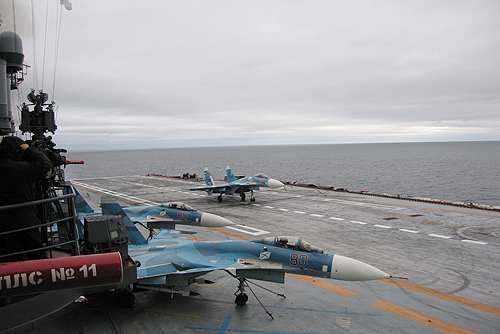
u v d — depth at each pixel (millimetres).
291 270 12773
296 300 13672
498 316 12406
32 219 5582
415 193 72938
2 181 5176
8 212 5293
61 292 5242
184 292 12812
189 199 42531
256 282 15492
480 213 32406
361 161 195875
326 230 25969
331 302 13508
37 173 5234
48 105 12047
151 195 45969
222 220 22703
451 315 12453
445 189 78500
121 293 12570
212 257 13688
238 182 40250
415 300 13734
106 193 47625
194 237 24141
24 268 3965
